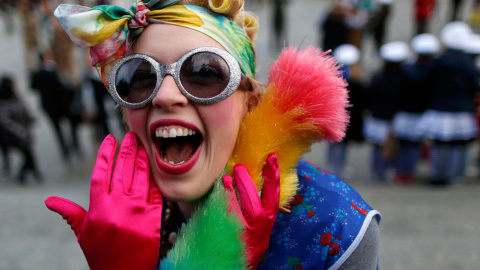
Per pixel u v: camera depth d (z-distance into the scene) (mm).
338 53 4559
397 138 4613
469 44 4395
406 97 4496
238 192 993
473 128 4426
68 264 3023
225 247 927
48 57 5430
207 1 997
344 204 999
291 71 1026
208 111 946
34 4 4262
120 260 907
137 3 974
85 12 933
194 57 923
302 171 1084
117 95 982
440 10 10680
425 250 3080
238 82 948
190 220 1002
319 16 11461
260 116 1015
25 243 3348
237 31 1012
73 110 5637
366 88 4625
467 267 2850
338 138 1044
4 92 4891
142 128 999
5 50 9953
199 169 979
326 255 968
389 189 4508
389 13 8273
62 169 5512
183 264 943
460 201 4051
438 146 4480
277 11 8586
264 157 1005
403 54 4496
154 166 1005
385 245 3170
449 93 4340
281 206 988
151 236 926
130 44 987
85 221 929
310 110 1004
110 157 987
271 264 1007
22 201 4309
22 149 4930
